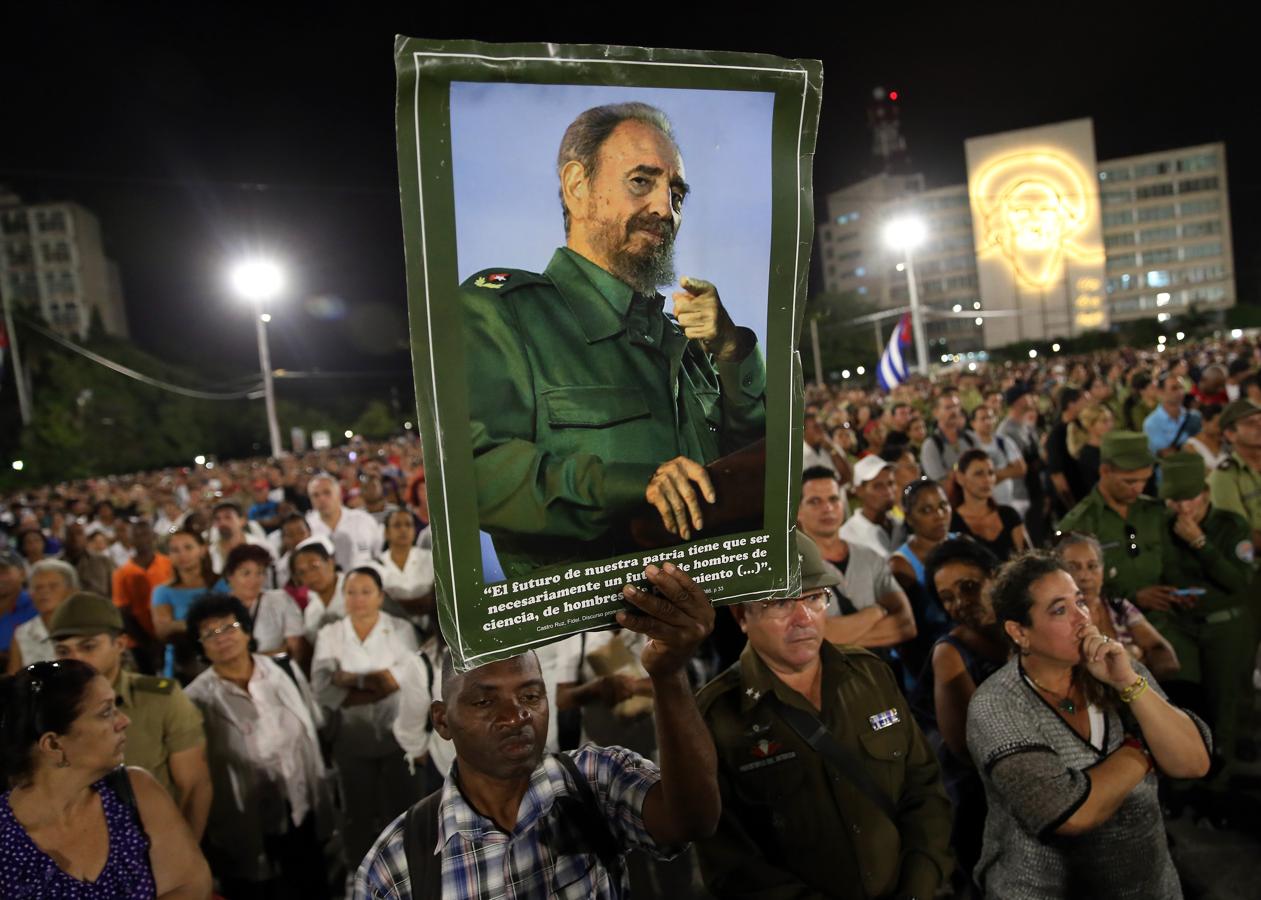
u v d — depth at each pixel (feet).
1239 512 16.62
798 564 5.18
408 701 14.25
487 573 4.42
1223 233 314.14
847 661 9.23
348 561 25.59
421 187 4.11
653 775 6.50
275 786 12.82
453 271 4.21
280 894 12.85
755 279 4.87
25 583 19.58
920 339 107.45
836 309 212.64
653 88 4.55
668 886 13.64
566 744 14.35
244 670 13.01
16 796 7.30
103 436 161.48
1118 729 8.22
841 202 351.25
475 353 4.28
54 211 256.52
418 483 26.48
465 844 6.12
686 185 4.66
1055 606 8.05
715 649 14.14
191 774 11.28
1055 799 7.70
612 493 4.63
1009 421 26.84
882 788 8.70
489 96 4.20
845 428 33.86
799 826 8.57
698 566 4.90
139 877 7.64
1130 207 320.29
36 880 7.21
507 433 4.38
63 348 173.06
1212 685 13.70
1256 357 61.62
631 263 4.57
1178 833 13.62
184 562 19.04
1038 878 8.21
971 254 328.70
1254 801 13.83
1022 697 8.34
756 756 8.68
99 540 29.99
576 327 4.49
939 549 11.54
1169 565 13.87
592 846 6.39
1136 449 13.75
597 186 4.47
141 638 21.02
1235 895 11.90
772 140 4.84
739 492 4.93
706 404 4.83
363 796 15.08
